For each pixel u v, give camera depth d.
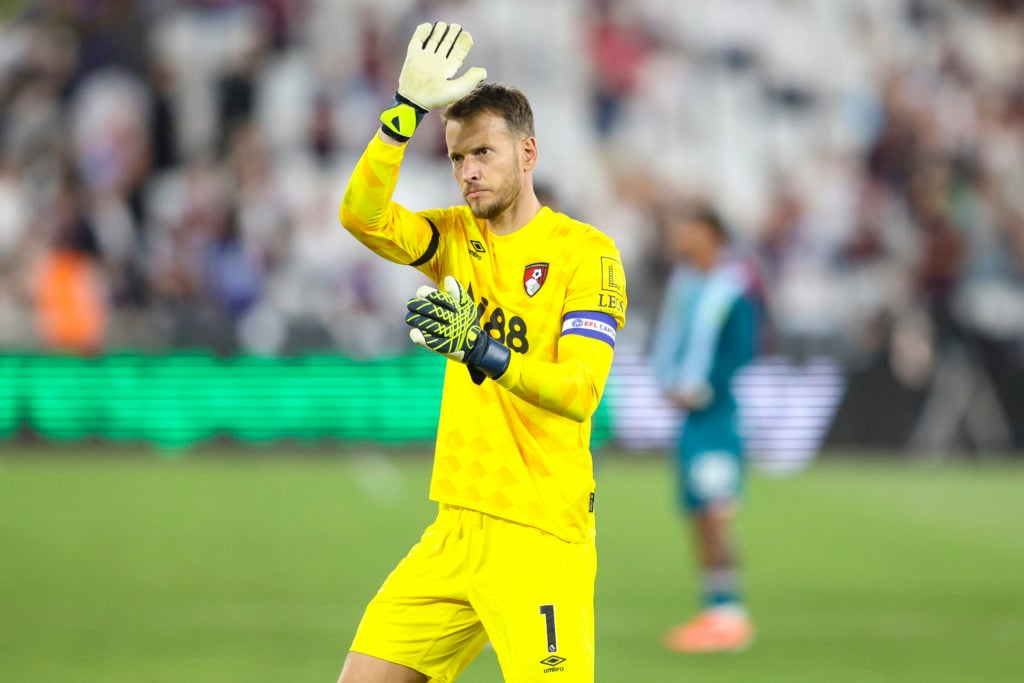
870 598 32.19
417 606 14.02
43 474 47.94
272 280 59.47
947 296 60.91
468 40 13.39
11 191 60.50
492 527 13.66
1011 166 71.19
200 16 68.19
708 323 26.80
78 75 65.38
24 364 52.00
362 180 13.40
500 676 24.69
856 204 68.25
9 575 32.81
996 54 76.94
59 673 24.09
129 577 32.84
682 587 33.28
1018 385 55.88
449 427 13.98
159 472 49.22
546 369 12.70
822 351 55.44
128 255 59.34
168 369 53.03
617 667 25.48
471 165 13.39
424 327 12.22
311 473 50.12
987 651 27.03
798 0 76.94
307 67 68.31
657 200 67.25
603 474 51.59
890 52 75.94
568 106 71.69
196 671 24.36
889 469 54.22
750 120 73.31
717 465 27.06
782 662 25.97
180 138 64.94
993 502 46.66
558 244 13.75
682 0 75.50
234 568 34.16
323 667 24.81
